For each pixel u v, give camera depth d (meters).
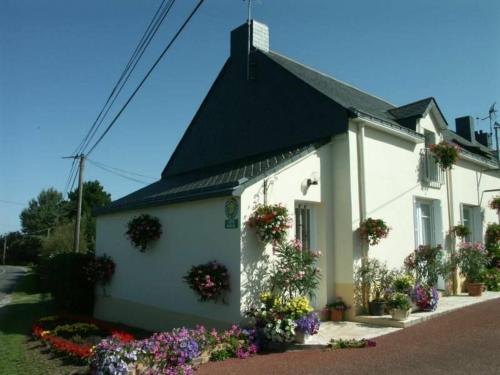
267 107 11.94
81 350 7.12
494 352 6.51
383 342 7.32
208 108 14.10
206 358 6.61
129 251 11.23
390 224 10.54
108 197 48.94
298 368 6.08
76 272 12.72
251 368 6.19
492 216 16.30
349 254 9.35
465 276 13.20
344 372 5.82
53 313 13.45
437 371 5.71
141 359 5.94
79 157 21.27
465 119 19.53
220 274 7.95
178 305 9.27
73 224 29.52
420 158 12.09
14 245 62.12
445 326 8.34
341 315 9.14
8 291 22.48
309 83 10.79
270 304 7.68
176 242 9.50
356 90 15.29
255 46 12.91
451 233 13.12
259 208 8.05
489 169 15.87
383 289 9.58
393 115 12.45
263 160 10.55
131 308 10.88
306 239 9.41
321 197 9.52
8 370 6.99
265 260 8.22
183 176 13.60
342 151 9.73
